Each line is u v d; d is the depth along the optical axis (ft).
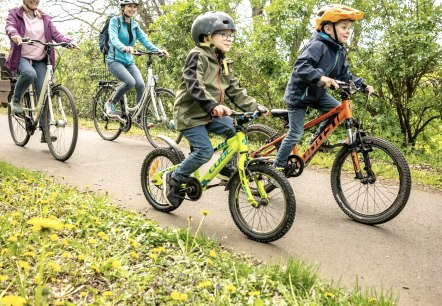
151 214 14.69
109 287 9.05
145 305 8.51
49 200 13.46
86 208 13.38
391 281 10.69
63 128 20.99
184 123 12.96
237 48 34.73
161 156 14.98
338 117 14.93
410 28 27.73
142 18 55.88
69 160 21.25
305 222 14.46
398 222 14.74
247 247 12.35
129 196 16.40
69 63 46.21
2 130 28.37
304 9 31.27
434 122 30.96
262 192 12.75
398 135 30.04
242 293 9.00
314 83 14.08
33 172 17.35
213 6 35.96
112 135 26.68
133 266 9.99
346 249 12.44
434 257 12.09
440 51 27.45
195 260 10.42
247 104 13.24
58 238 11.19
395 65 28.25
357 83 15.23
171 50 36.27
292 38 31.76
